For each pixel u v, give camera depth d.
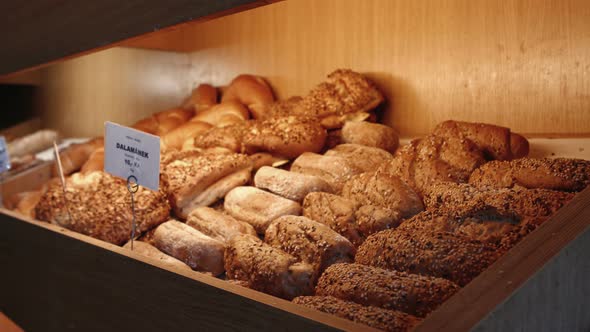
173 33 3.36
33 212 2.51
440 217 1.39
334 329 0.95
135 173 1.74
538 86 2.01
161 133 3.00
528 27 2.02
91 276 1.80
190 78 3.54
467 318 0.86
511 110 2.08
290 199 1.91
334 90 2.43
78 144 3.11
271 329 1.09
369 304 1.17
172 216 2.16
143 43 3.37
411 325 1.02
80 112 3.58
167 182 2.13
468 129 1.83
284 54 2.94
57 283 2.04
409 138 2.30
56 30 2.17
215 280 1.30
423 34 2.33
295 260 1.47
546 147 1.82
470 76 2.19
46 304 2.14
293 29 2.88
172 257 1.79
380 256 1.33
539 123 2.02
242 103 2.96
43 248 2.12
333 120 2.33
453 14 2.22
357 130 2.20
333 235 1.50
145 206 2.04
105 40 1.86
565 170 1.44
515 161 1.58
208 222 1.87
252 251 1.52
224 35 3.26
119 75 3.53
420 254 1.24
